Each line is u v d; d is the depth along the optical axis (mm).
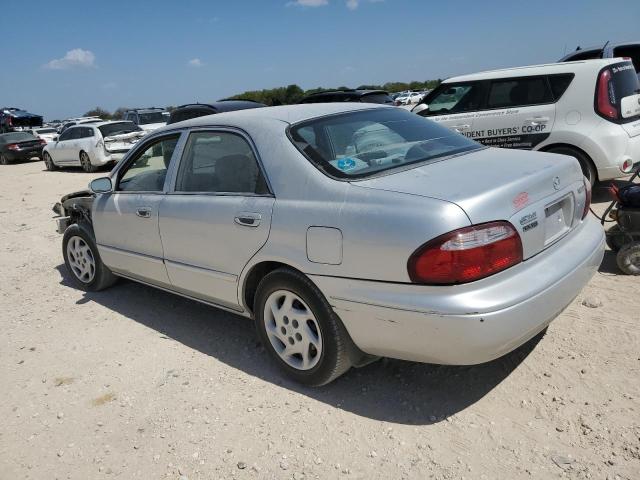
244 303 3789
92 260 5520
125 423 3361
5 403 3725
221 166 3857
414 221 2762
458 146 3793
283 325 3518
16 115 35969
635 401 3064
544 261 3020
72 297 5590
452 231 2678
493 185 2900
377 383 3498
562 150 6984
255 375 3746
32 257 7277
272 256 3393
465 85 7688
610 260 5062
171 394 3615
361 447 2945
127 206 4633
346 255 2998
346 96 14758
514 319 2732
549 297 2883
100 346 4410
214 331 4484
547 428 2938
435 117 7895
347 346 3230
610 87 6660
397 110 4238
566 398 3150
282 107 4098
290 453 2955
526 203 2945
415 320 2787
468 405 3193
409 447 2908
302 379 3490
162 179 4438
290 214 3275
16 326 4973
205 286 4035
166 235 4246
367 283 2943
